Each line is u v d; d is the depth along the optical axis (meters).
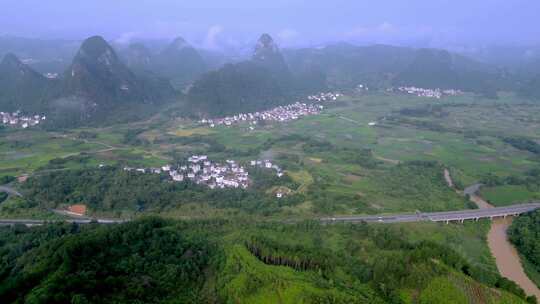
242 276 163.00
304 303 149.00
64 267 152.00
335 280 163.50
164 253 175.25
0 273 164.12
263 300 151.75
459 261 173.12
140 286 151.25
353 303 149.62
